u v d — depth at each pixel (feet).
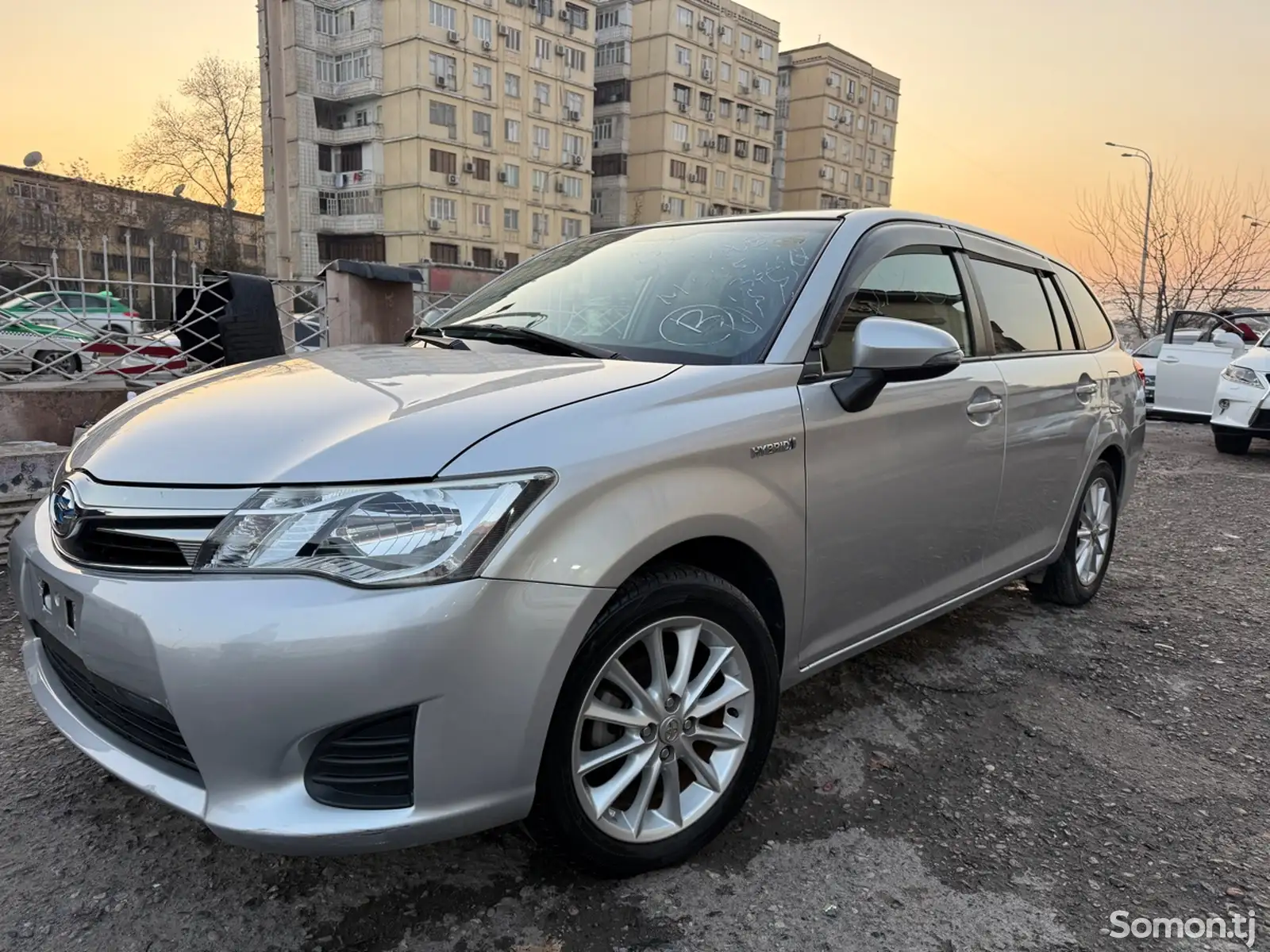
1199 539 18.75
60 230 153.07
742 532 6.91
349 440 5.75
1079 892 6.95
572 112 187.62
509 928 6.31
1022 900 6.82
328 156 169.68
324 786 5.49
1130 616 13.48
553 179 185.98
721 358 7.72
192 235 172.14
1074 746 9.36
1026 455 10.84
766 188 237.45
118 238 155.94
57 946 6.01
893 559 8.80
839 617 8.32
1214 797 8.43
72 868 6.84
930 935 6.40
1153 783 8.66
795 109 251.39
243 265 174.50
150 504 5.73
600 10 208.54
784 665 7.82
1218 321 39.47
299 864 6.97
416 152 160.86
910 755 9.02
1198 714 10.24
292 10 159.12
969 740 9.39
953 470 9.39
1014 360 10.85
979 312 10.43
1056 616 13.35
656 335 8.22
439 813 5.58
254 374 7.66
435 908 6.51
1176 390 37.22
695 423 6.70
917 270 9.58
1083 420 12.21
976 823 7.86
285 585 5.30
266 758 5.34
